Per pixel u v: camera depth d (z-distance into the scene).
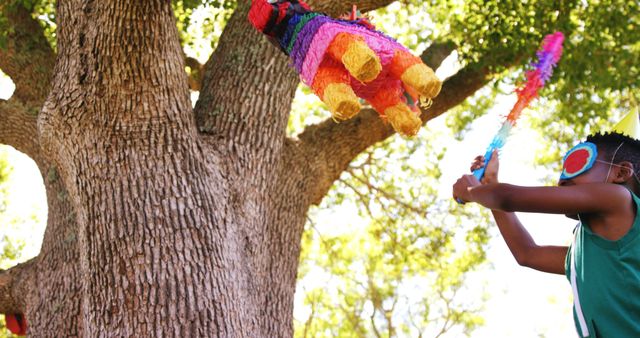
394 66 3.31
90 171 4.97
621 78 8.20
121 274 4.74
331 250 11.63
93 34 4.94
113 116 5.00
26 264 5.98
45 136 5.16
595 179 2.70
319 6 5.91
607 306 2.51
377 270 12.58
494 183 2.68
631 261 2.49
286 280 5.73
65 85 5.05
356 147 6.82
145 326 4.61
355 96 3.25
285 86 5.93
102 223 4.88
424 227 10.01
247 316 4.95
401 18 9.66
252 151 5.63
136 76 4.97
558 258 3.04
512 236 3.15
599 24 8.34
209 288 4.77
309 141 6.64
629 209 2.54
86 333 4.79
